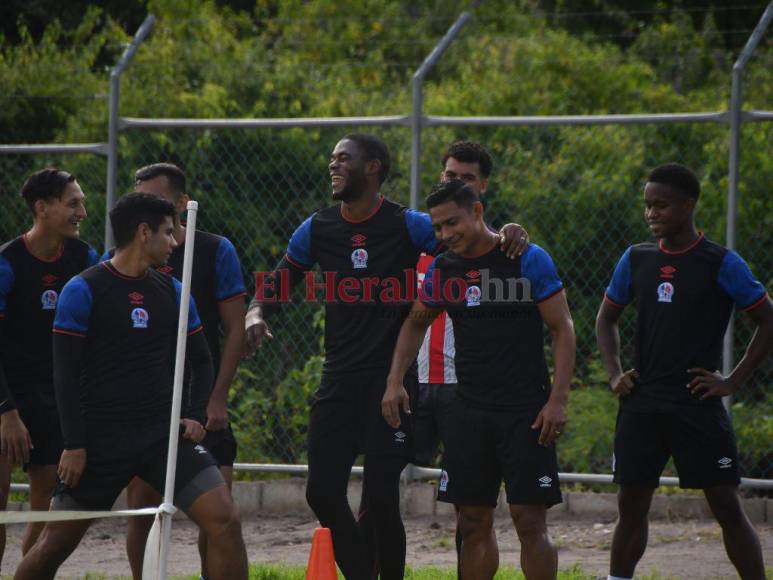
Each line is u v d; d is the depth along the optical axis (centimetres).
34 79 4012
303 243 2147
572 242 3419
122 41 4700
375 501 2008
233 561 1745
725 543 2064
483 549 1927
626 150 3494
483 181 2292
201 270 2131
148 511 1677
